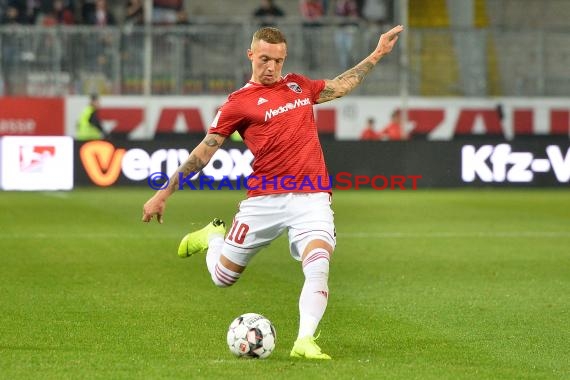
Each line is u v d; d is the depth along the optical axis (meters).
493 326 25.81
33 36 78.25
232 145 69.12
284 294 30.88
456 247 42.81
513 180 72.44
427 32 81.38
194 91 79.38
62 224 50.72
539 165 72.44
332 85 23.12
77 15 85.56
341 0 87.50
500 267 37.09
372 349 22.70
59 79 78.69
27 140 69.56
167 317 26.72
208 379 19.20
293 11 91.88
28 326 25.33
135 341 23.39
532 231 48.78
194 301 29.45
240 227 22.34
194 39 79.06
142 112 78.88
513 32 82.19
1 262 37.75
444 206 61.09
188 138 79.06
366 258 39.31
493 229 49.47
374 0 88.38
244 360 21.05
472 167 72.12
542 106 81.44
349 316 27.17
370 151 71.88
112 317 26.69
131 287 32.06
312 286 21.20
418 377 19.70
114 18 88.50
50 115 78.38
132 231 47.97
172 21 84.69
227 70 79.25
